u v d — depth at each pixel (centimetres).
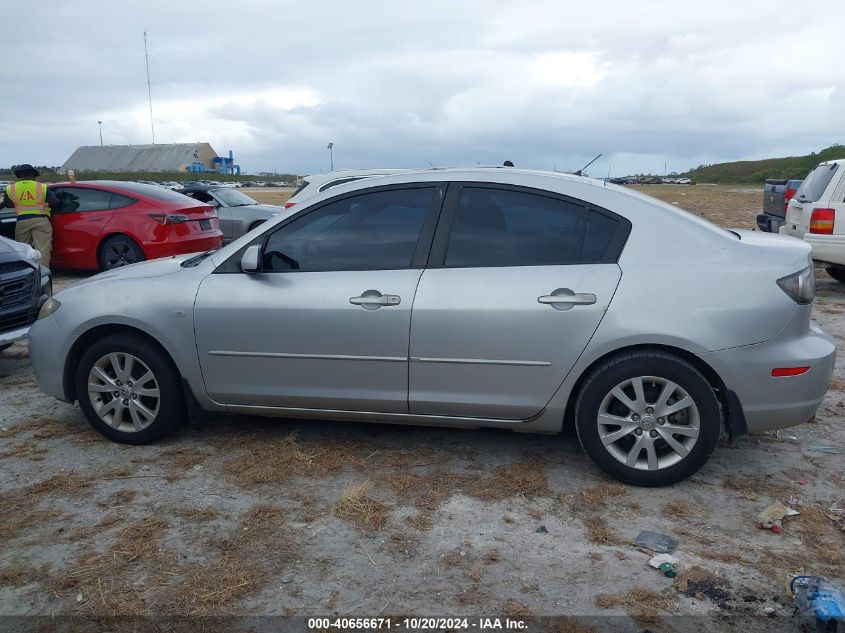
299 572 322
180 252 1095
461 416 416
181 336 442
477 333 397
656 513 373
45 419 517
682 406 385
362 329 412
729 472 420
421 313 403
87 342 477
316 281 424
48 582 316
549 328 389
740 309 376
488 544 344
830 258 943
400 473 419
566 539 348
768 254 389
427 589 309
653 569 323
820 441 464
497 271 402
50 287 716
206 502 386
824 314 860
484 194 416
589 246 398
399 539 348
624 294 383
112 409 466
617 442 402
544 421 407
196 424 501
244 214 1466
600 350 385
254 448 457
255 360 434
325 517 369
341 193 435
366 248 425
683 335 376
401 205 426
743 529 357
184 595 305
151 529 358
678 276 383
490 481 409
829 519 365
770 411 383
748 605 298
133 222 1080
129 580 316
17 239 1065
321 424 498
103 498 392
